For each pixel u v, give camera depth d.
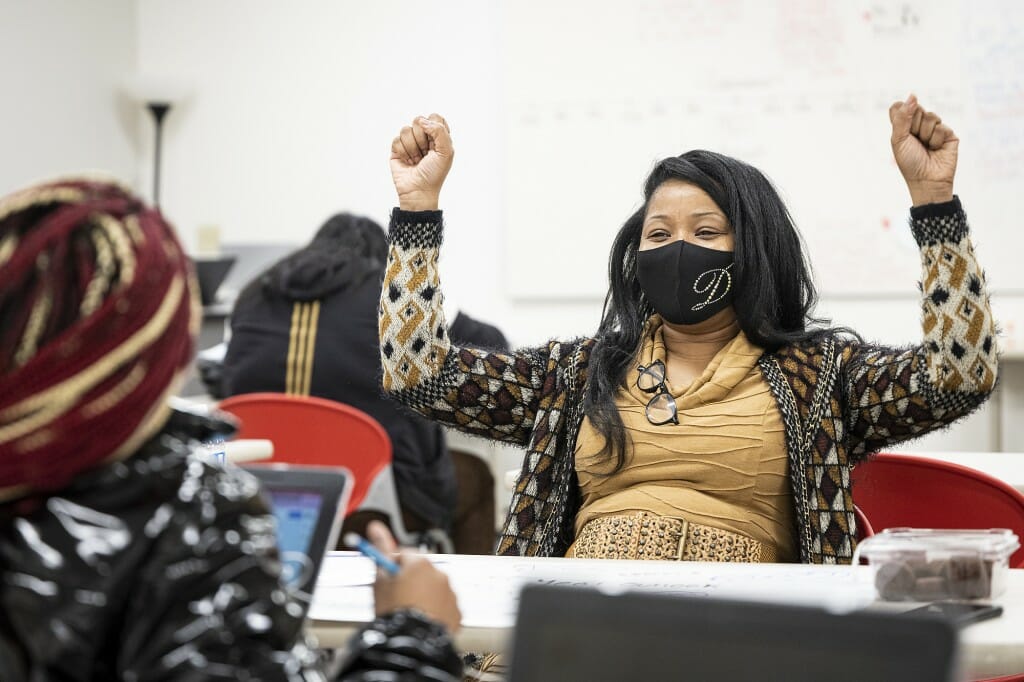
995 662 1.27
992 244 4.88
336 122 5.53
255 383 3.38
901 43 4.91
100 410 0.86
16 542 0.87
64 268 0.88
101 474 0.89
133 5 5.75
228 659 0.85
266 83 5.60
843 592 1.46
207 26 5.67
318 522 1.27
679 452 1.94
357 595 1.47
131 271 0.88
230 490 0.92
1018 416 4.86
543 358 2.12
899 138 1.89
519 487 2.04
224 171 5.66
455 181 5.36
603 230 5.17
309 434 3.03
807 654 0.81
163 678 0.84
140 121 5.82
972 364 1.86
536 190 5.21
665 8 5.07
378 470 3.02
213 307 4.84
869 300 4.99
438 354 2.08
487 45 5.34
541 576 1.55
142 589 0.86
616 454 1.97
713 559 1.87
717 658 0.83
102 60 5.58
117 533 0.88
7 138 5.05
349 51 5.50
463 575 1.57
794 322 2.10
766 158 5.02
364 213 5.52
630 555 1.86
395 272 2.08
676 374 2.07
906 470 2.13
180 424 0.95
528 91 5.21
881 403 1.94
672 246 2.03
